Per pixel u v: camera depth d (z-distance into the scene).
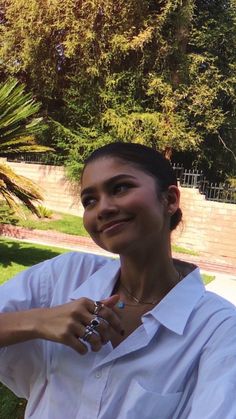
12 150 8.17
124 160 1.23
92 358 1.20
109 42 14.78
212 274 10.95
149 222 1.19
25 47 16.39
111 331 1.19
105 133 15.66
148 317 1.17
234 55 15.42
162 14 14.48
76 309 1.15
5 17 17.73
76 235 12.46
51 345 1.29
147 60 15.03
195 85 14.90
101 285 1.35
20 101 8.16
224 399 1.00
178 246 13.39
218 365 1.06
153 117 14.69
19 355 1.34
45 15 15.55
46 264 1.50
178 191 1.27
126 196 1.19
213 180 17.31
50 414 1.22
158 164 1.25
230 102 15.91
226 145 16.69
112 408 1.12
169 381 1.11
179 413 1.09
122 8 14.66
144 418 1.09
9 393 3.07
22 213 8.49
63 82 17.17
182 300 1.19
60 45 16.30
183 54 14.96
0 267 8.23
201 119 15.19
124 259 1.26
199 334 1.14
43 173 16.27
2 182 8.00
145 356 1.14
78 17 15.35
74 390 1.20
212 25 15.64
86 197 1.27
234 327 1.12
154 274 1.25
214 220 13.02
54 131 16.28
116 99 15.37
